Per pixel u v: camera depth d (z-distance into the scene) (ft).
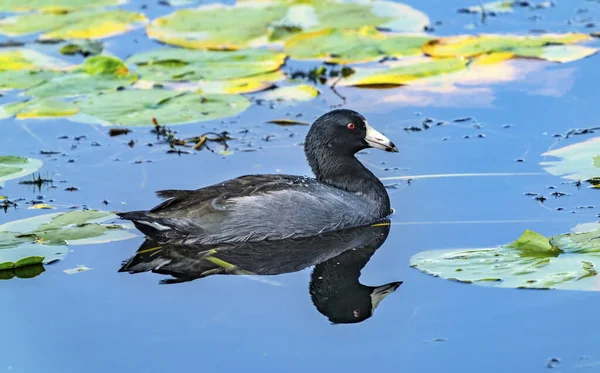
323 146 44.27
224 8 68.69
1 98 57.06
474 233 39.88
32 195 45.50
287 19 66.18
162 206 40.57
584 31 62.44
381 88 57.16
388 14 66.80
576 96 53.57
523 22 65.05
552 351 30.35
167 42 63.46
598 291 33.42
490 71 57.21
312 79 59.11
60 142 51.67
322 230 41.83
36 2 72.02
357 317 33.45
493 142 49.16
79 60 62.03
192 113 52.47
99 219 42.27
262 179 42.42
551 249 36.45
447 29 64.49
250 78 57.93
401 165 47.70
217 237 40.81
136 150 50.62
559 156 45.42
